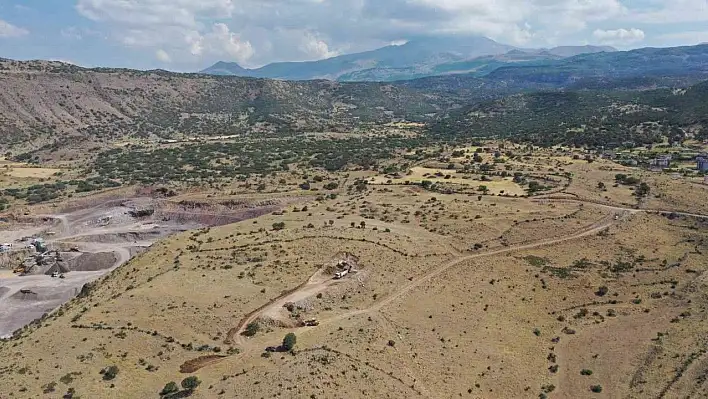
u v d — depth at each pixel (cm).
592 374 9656
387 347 9300
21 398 7550
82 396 7569
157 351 8925
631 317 11606
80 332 9556
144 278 12294
